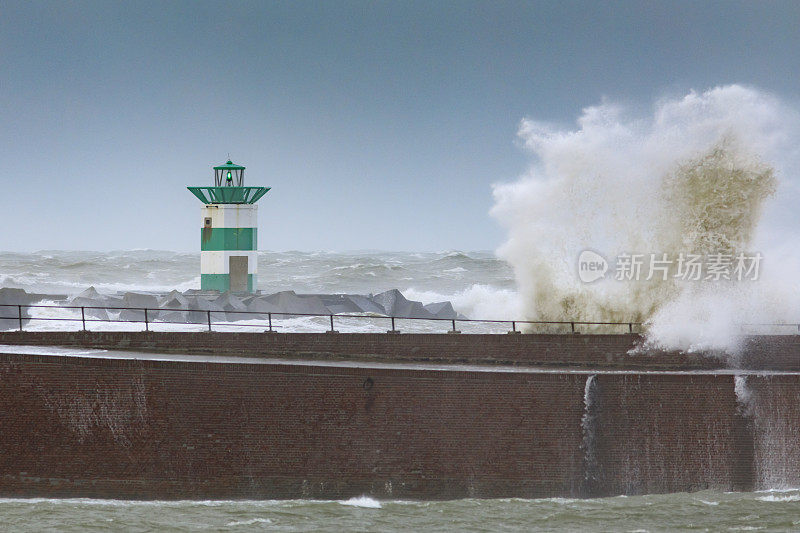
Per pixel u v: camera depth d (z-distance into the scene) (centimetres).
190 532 5562
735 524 5775
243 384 6406
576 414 6456
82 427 6362
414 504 6238
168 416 6375
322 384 6431
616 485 6444
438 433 6419
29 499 6284
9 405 6366
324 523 5803
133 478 6331
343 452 6394
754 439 6494
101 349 7319
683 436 6481
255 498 6356
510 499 6350
